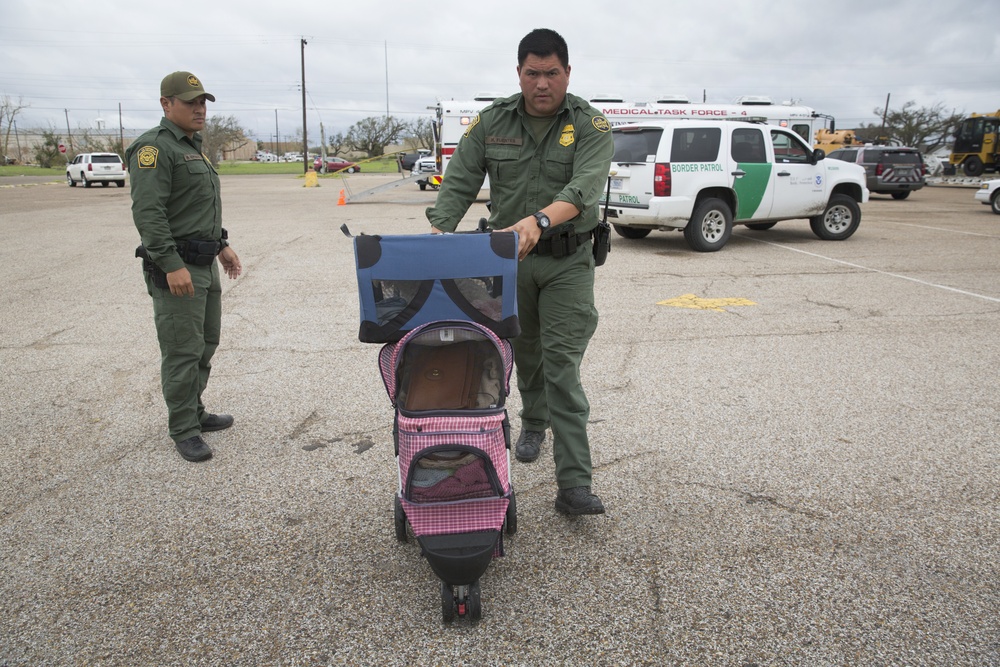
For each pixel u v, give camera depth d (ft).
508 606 8.05
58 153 193.88
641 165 32.27
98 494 10.64
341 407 14.05
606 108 55.47
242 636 7.59
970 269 28.12
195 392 11.89
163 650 7.38
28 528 9.71
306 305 22.61
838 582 8.40
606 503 10.28
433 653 7.32
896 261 30.17
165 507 10.27
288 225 45.24
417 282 7.87
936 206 59.77
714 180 32.35
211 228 11.75
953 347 17.58
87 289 25.04
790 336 18.74
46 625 7.76
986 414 13.35
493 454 7.50
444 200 9.78
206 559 8.99
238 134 234.58
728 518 9.84
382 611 7.98
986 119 95.20
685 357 17.03
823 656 7.22
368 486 10.86
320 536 9.50
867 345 17.83
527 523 9.81
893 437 12.39
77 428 13.08
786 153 34.91
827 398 14.25
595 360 16.87
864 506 10.11
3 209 57.47
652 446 12.13
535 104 9.12
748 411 13.62
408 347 8.04
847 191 37.14
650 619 7.80
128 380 15.64
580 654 7.29
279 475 11.24
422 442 7.41
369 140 236.84
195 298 11.48
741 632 7.58
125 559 8.99
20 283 26.07
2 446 12.30
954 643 7.38
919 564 8.75
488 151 9.59
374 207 60.13
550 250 9.36
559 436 9.64
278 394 14.78
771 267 28.91
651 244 35.45
